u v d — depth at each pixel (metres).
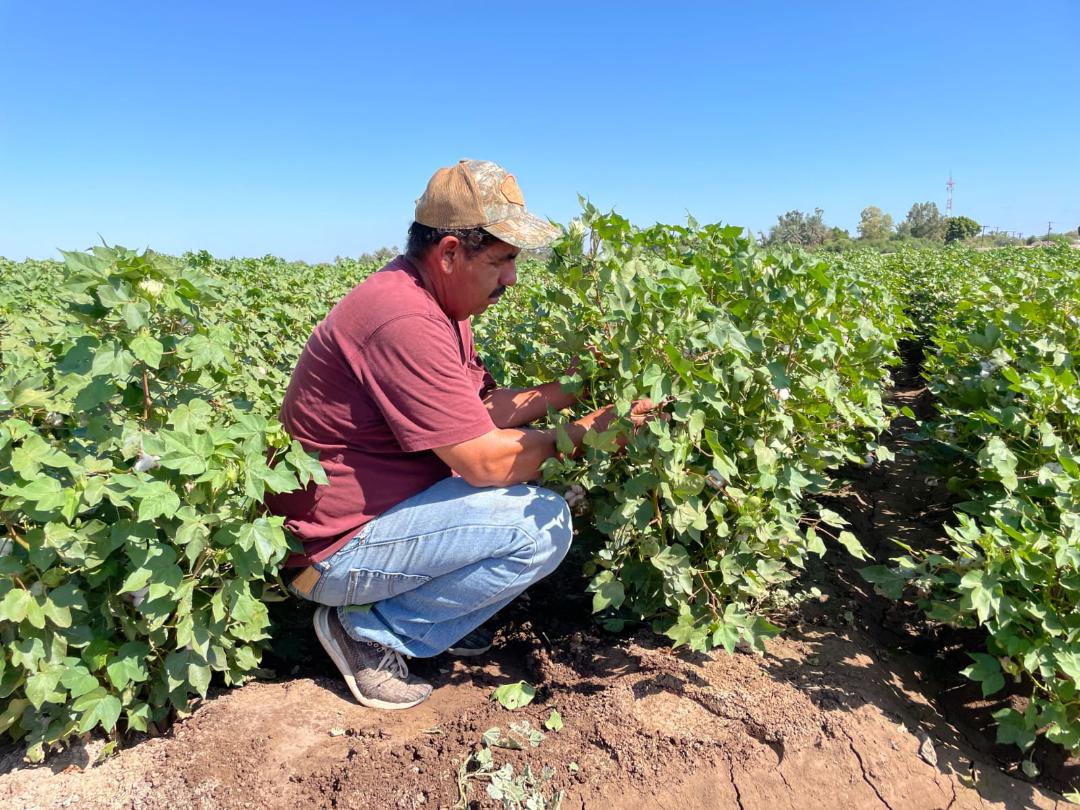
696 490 2.22
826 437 3.25
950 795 2.14
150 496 1.82
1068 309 3.96
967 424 3.67
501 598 2.38
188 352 1.99
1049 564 2.29
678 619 2.39
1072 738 2.14
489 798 1.91
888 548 3.69
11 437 1.84
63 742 2.06
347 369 2.10
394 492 2.25
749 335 2.53
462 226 2.08
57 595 1.88
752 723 2.21
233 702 2.22
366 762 2.01
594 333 2.52
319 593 2.32
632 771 2.05
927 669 2.80
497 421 2.60
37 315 3.89
